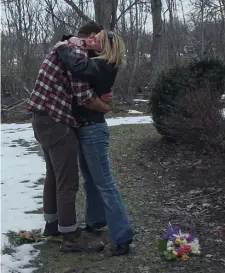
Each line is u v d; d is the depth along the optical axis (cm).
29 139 1190
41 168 818
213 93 775
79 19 2078
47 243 456
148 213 540
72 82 400
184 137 799
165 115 890
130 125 1344
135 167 786
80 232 438
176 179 686
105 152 421
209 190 611
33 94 414
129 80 2103
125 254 425
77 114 415
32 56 2328
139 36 2431
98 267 403
